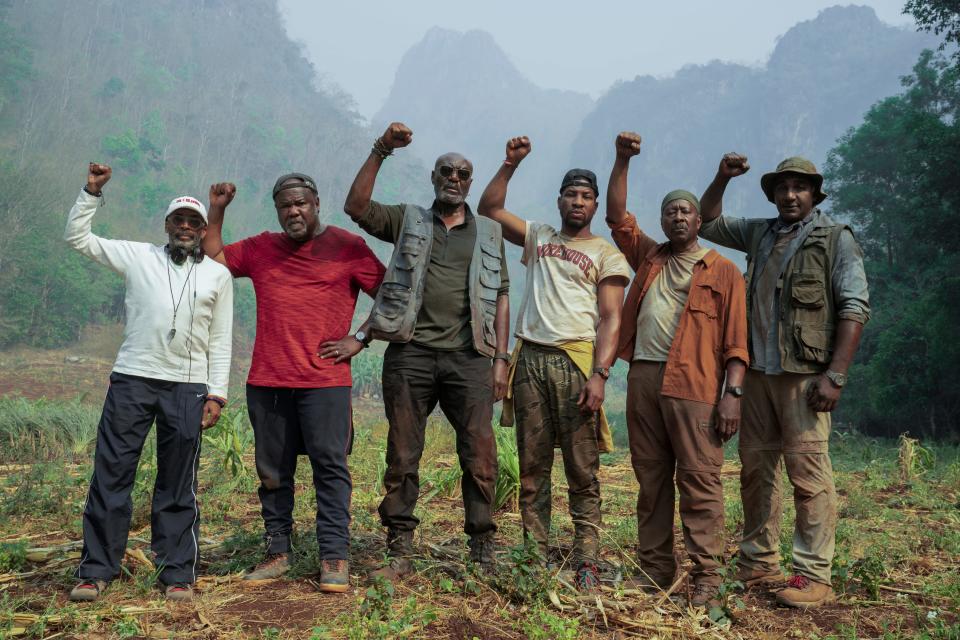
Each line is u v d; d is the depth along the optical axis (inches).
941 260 915.4
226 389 154.0
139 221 3198.8
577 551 155.7
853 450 504.4
